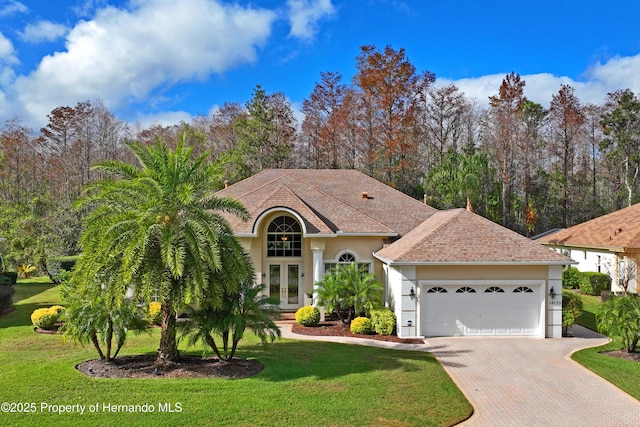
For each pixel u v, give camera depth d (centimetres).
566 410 1288
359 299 2206
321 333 2167
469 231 2234
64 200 4669
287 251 2612
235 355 1734
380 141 5497
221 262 1496
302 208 2566
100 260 1398
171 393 1291
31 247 4091
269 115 5725
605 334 2166
